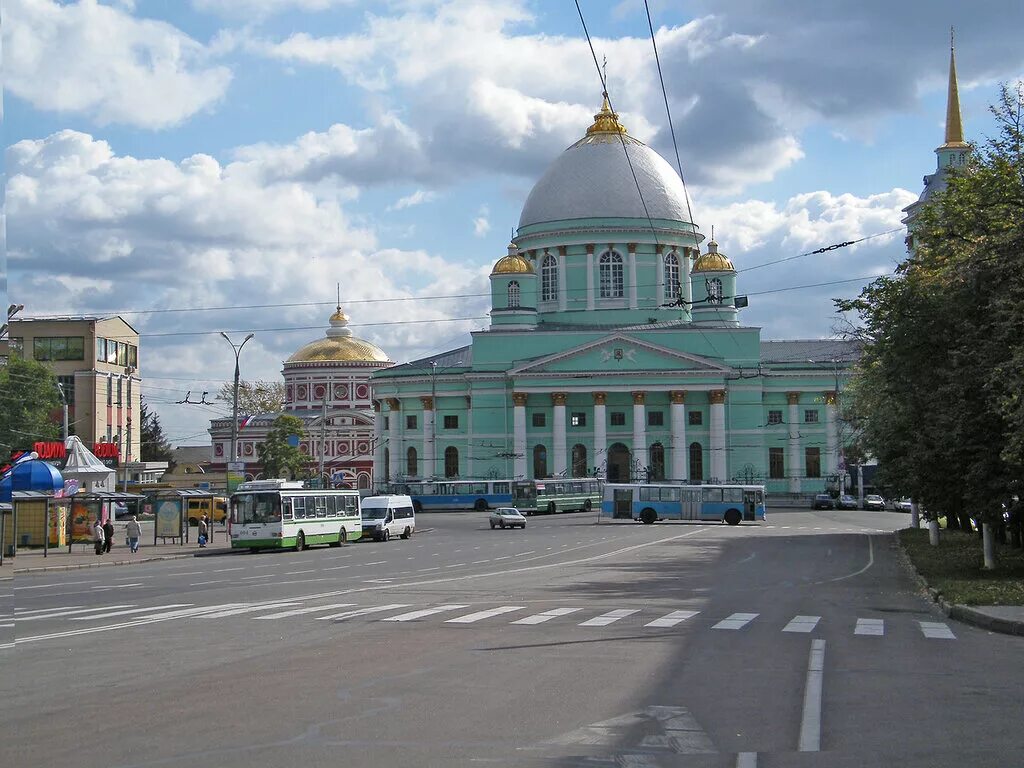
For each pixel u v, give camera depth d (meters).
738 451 119.94
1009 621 24.19
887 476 51.41
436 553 57.12
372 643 21.77
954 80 92.38
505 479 114.06
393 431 126.62
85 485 77.75
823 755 12.69
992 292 37.00
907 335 40.31
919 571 39.28
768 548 56.84
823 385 121.38
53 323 112.00
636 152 128.75
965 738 13.53
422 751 12.73
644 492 89.25
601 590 34.06
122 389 119.00
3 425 86.56
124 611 29.34
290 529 63.47
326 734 13.61
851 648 21.28
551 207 126.69
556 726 14.05
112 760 12.50
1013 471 37.22
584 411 120.62
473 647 21.11
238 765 12.16
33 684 17.70
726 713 14.91
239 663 19.36
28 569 48.41
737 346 119.81
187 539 70.12
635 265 125.00
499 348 122.06
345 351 161.00
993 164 38.31
